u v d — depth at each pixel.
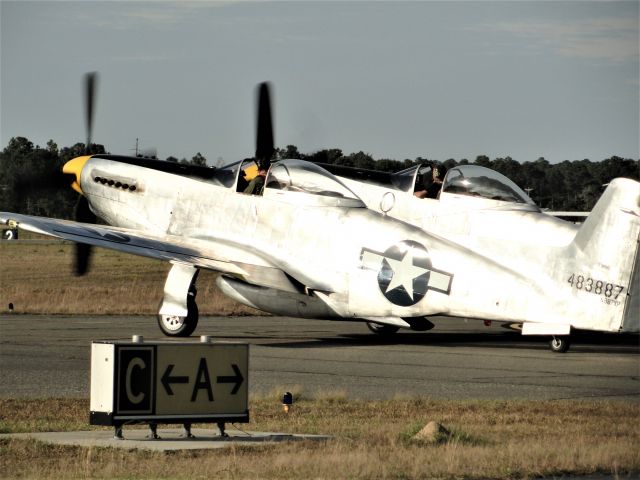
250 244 88.94
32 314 116.62
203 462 37.38
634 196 73.00
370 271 82.31
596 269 74.38
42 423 47.44
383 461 37.72
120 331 95.19
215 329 101.62
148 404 41.44
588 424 47.81
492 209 81.75
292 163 88.94
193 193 93.88
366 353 79.88
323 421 48.66
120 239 86.88
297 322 112.50
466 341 91.31
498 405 53.62
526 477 36.16
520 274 77.12
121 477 35.16
